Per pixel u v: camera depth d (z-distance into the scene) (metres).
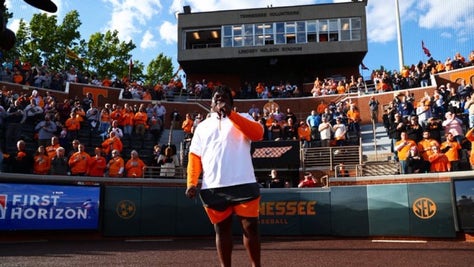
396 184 11.52
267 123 19.73
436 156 12.60
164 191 12.79
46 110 17.83
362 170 15.35
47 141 15.68
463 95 18.70
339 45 33.97
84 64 45.62
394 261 6.64
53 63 43.66
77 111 19.42
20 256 7.29
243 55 34.66
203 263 6.31
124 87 27.75
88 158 13.37
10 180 10.82
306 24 34.78
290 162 16.50
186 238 12.63
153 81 52.03
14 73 23.70
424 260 6.77
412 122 15.47
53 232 11.34
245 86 30.33
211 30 35.78
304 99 28.06
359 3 34.53
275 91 29.34
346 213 12.04
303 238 12.10
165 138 22.94
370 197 11.83
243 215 2.96
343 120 18.42
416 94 24.34
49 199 11.30
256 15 35.34
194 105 27.48
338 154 17.06
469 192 10.52
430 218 10.95
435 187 11.02
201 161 3.18
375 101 22.83
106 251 8.25
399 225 11.30
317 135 19.34
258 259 3.00
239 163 3.01
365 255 7.54
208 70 37.47
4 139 16.03
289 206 12.62
